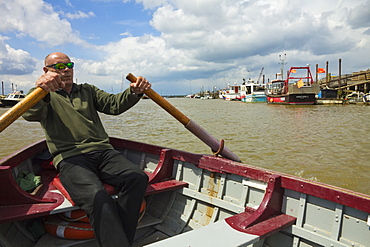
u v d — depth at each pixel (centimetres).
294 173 718
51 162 343
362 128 1414
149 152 380
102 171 268
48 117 272
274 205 248
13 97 3478
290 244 245
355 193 211
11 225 264
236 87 5769
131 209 243
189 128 333
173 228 329
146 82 283
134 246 299
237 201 294
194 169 339
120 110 295
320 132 1312
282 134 1264
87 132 275
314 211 235
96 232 221
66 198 266
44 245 268
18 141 1227
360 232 209
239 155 886
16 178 301
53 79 236
